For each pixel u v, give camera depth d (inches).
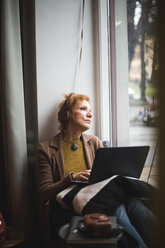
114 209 49.2
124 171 53.6
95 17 78.0
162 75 33.0
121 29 77.4
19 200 72.1
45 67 74.6
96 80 79.6
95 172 52.5
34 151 79.8
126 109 78.8
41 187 62.7
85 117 67.3
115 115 79.9
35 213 81.0
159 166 33.1
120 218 47.0
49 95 75.2
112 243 37.8
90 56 78.7
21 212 72.5
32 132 80.9
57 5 74.9
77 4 76.6
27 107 80.6
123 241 42.5
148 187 51.1
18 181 71.7
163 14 33.1
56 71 75.5
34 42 75.2
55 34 75.0
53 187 59.5
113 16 77.6
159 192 33.0
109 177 53.1
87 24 77.9
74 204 51.4
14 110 70.8
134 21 75.2
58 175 65.1
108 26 78.1
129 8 75.0
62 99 76.0
